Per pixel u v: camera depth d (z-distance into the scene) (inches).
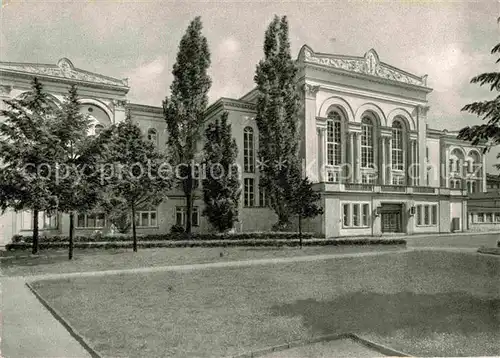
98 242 1011.9
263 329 329.7
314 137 1407.5
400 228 1433.3
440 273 608.7
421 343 297.9
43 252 913.5
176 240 1074.1
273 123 1261.1
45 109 843.4
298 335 314.3
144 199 986.1
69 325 339.9
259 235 1138.7
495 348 287.4
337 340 308.0
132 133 932.6
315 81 1430.9
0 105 1099.3
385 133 1594.5
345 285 519.2
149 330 327.3
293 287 507.8
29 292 497.0
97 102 1280.8
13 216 1058.7
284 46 1289.4
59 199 761.6
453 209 1576.0
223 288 503.5
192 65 1249.4
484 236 1358.3
